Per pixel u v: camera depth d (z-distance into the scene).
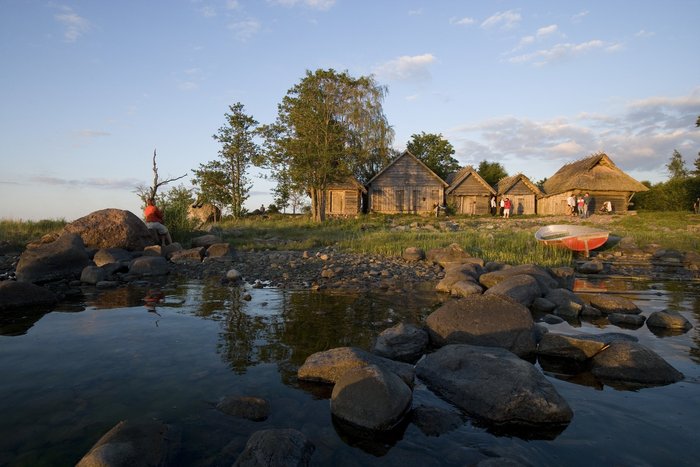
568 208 34.41
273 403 3.64
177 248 13.41
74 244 10.50
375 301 7.61
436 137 52.50
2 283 6.88
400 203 36.41
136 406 3.51
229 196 37.81
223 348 4.92
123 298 7.58
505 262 12.38
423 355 5.07
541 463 2.88
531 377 3.74
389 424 3.29
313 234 21.30
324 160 29.52
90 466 2.58
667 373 4.30
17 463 2.75
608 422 3.44
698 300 8.16
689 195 33.88
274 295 8.02
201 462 2.79
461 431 3.31
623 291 9.08
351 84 33.22
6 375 4.09
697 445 3.10
